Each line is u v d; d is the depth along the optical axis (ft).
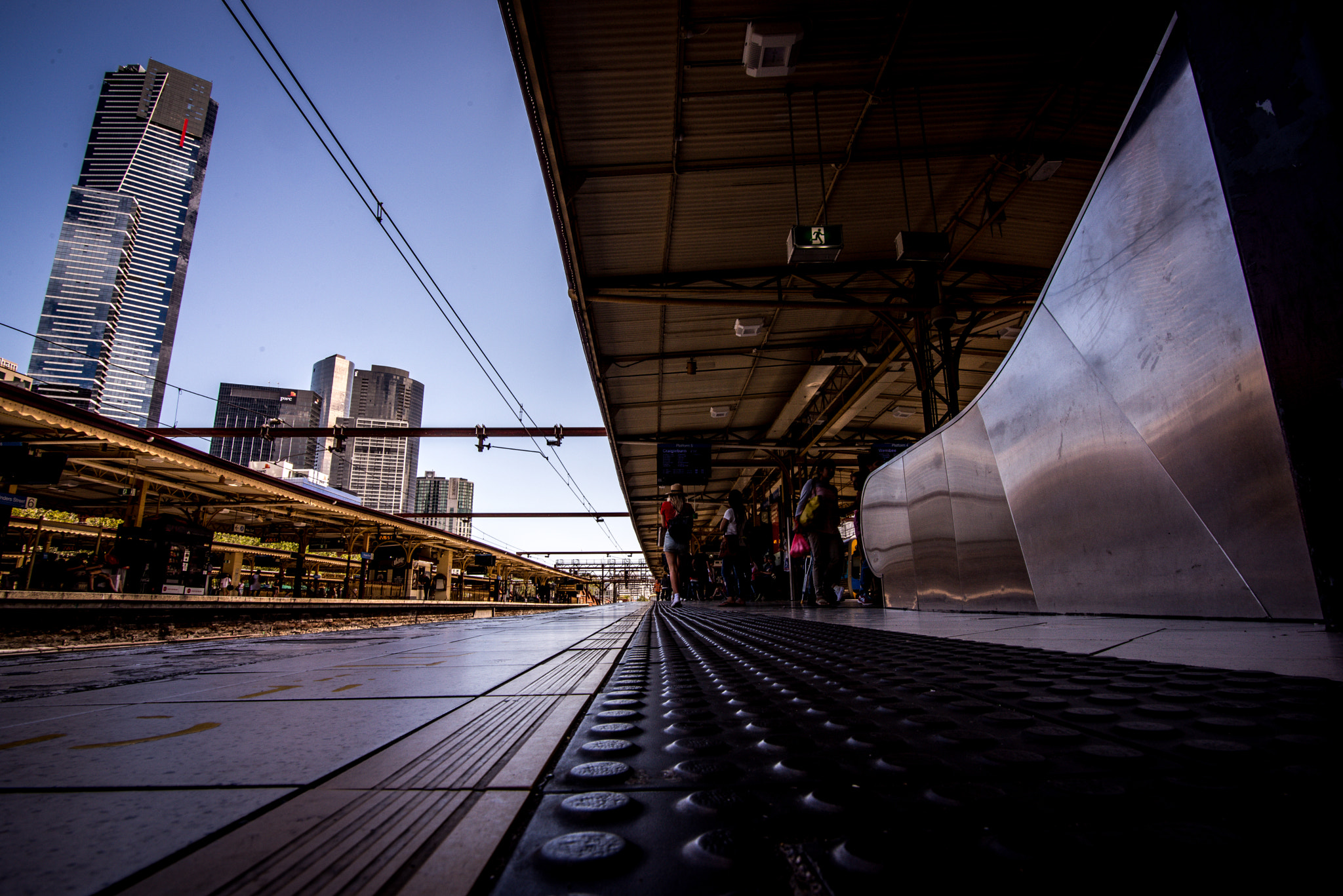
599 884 1.72
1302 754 2.69
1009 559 14.51
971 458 16.34
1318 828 1.91
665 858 1.89
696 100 25.07
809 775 2.71
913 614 17.98
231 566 107.34
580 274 34.06
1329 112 5.00
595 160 27.73
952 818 2.12
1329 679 4.26
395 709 4.74
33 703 5.21
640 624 19.66
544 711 4.57
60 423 45.21
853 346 48.34
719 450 68.74
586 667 7.59
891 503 23.17
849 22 22.59
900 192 31.45
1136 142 9.01
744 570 41.83
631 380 51.24
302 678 6.81
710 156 27.99
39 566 62.34
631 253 34.37
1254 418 7.72
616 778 2.78
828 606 27.35
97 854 1.96
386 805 2.48
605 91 24.43
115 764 3.11
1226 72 5.89
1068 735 3.19
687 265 35.73
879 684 5.18
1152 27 22.80
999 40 23.62
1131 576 10.44
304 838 2.13
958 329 45.96
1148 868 1.68
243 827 2.24
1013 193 30.83
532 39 21.88
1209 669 4.99
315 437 79.00
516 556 177.37
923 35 23.16
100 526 87.92
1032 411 13.23
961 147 28.60
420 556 141.28
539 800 2.54
